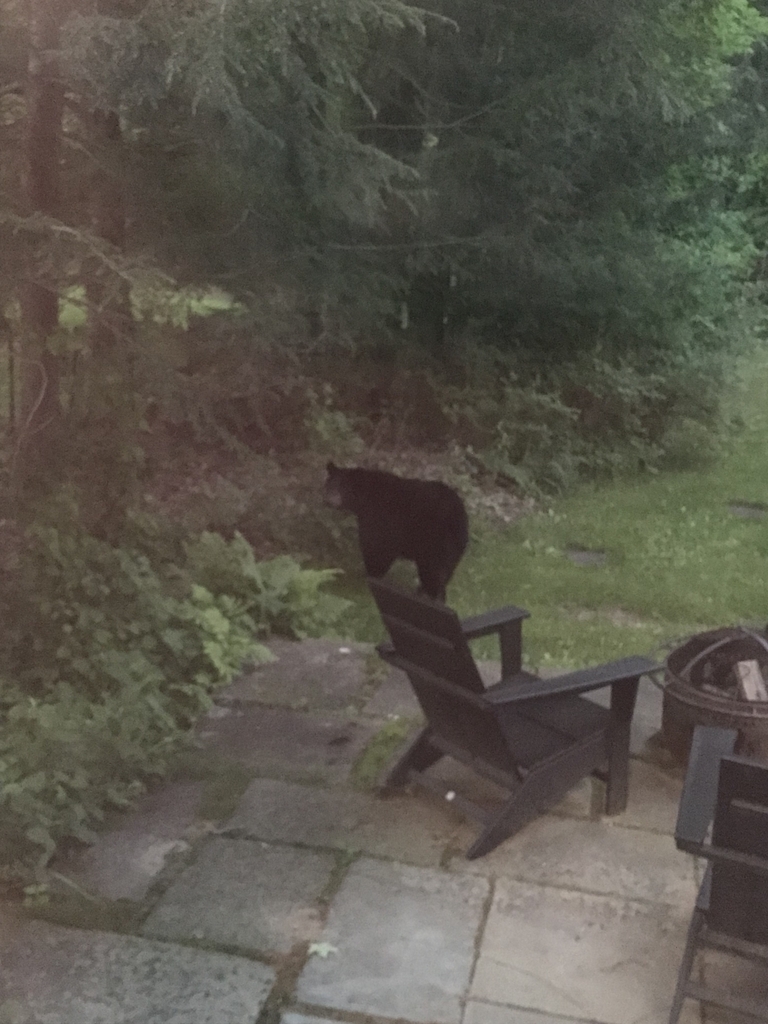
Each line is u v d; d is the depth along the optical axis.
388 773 4.01
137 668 4.43
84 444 5.31
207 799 3.92
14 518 5.16
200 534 6.51
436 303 9.33
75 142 5.29
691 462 10.21
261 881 3.45
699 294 10.41
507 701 3.43
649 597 6.46
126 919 3.23
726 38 8.92
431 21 6.98
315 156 5.80
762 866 2.57
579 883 3.50
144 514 5.55
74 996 2.90
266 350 7.10
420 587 6.21
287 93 5.48
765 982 3.06
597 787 4.11
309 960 3.09
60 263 4.61
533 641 5.70
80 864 3.50
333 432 8.54
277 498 7.34
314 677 5.05
